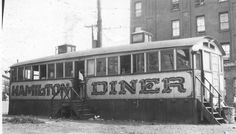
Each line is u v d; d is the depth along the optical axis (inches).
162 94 550.9
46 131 416.2
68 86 708.0
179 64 534.9
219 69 618.8
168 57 550.3
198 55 546.9
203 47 560.1
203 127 453.7
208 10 1272.1
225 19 1231.5
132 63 600.4
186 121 517.3
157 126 475.8
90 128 454.9
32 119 572.4
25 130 428.1
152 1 1428.4
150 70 572.4
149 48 574.9
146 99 572.7
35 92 795.4
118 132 402.3
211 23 1259.8
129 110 597.9
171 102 538.3
